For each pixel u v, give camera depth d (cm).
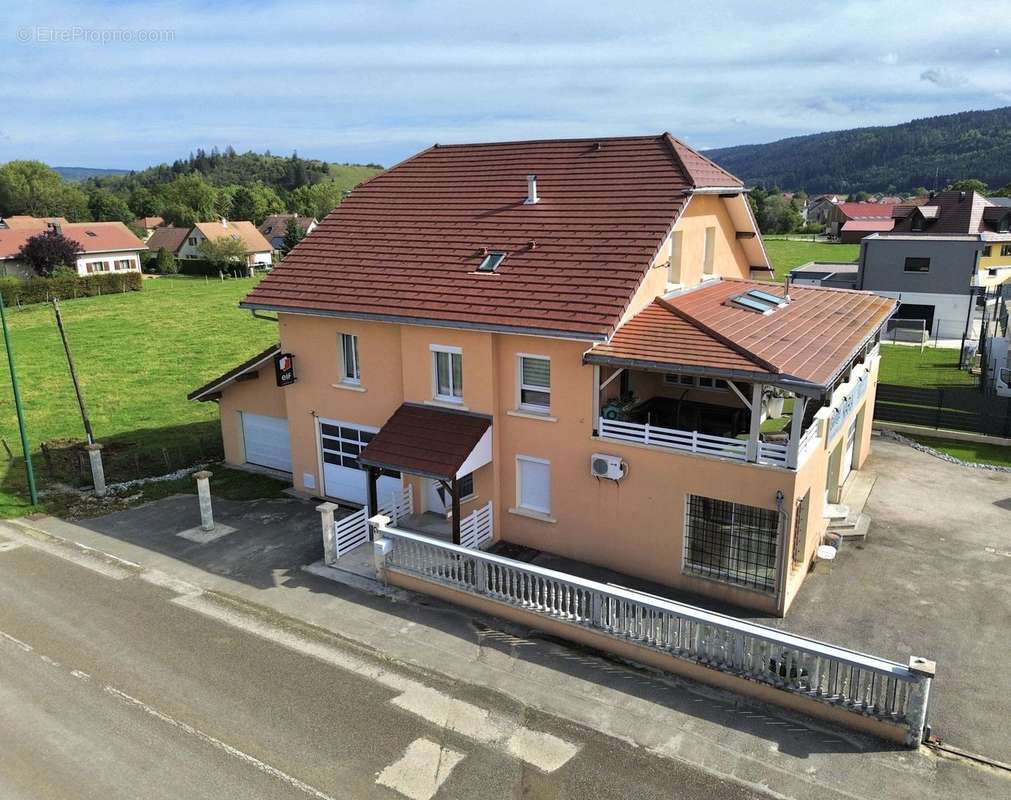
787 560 1513
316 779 1112
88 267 8100
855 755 1140
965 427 2692
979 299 4512
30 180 14750
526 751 1162
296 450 2253
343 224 2297
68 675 1375
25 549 1922
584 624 1447
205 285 7931
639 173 2008
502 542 1906
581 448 1728
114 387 3781
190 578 1752
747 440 1523
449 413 1888
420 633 1503
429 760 1147
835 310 2058
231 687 1333
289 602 1633
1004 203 10256
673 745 1169
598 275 1733
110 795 1085
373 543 1798
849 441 2220
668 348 1590
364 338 2012
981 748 1159
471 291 1830
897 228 6209
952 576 1705
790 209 14162
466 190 2245
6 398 3597
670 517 1644
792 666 1247
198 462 2578
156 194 16500
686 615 1309
